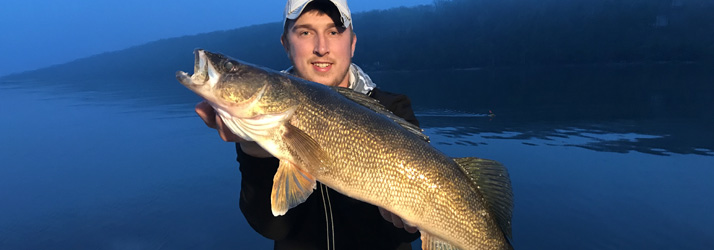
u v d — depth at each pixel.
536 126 18.28
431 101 31.67
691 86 35.03
